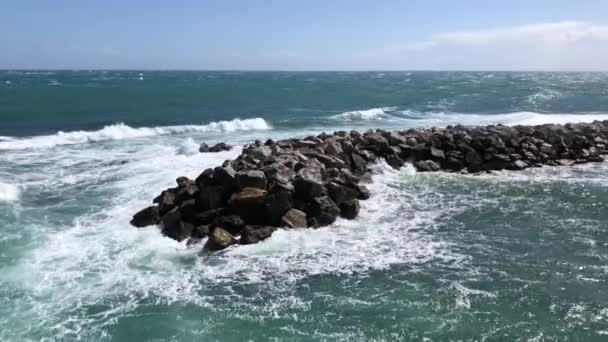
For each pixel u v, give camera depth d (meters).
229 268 9.15
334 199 11.81
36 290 8.24
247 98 43.69
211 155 17.39
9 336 6.99
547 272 9.14
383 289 8.48
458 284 8.66
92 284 8.49
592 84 74.69
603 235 10.93
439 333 7.20
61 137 21.22
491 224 11.59
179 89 49.69
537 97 45.22
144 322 7.41
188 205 11.00
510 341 7.01
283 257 9.62
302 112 34.56
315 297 8.20
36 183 14.13
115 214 11.77
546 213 12.35
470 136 18.39
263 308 7.85
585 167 17.33
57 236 10.44
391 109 36.38
